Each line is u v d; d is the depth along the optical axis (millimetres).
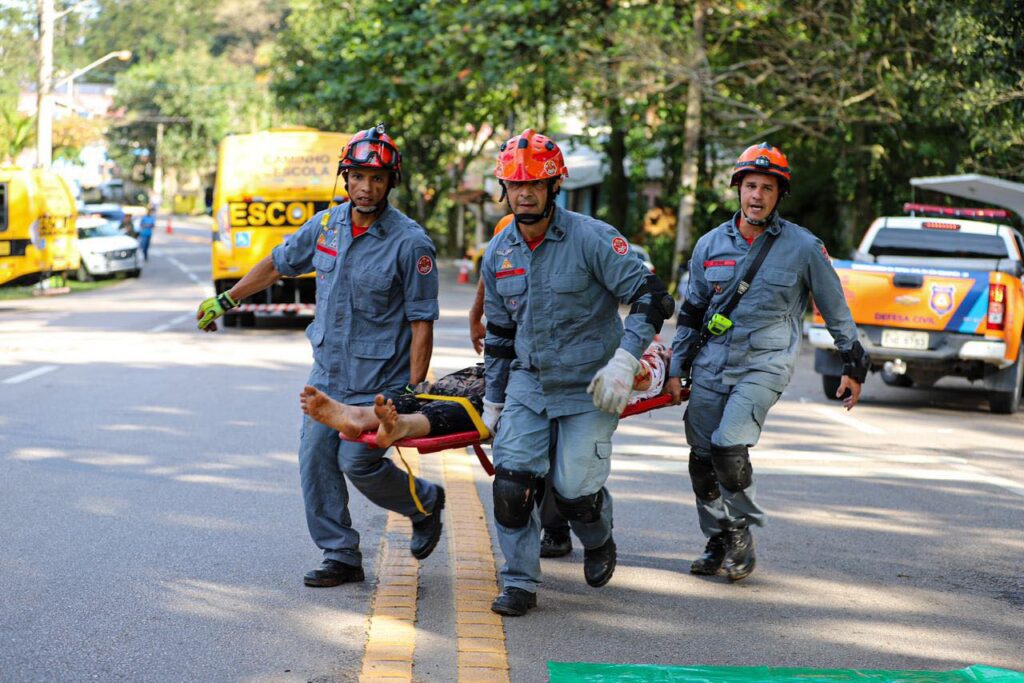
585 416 7344
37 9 48375
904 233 20641
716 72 39750
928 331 18047
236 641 7023
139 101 143375
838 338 8203
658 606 7926
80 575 8344
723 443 8062
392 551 9023
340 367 7859
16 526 9688
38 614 7480
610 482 11906
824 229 44688
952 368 18250
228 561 8734
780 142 41031
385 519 10078
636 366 7000
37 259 35531
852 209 41469
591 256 7164
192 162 144375
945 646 7293
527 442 7348
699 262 8273
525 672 6613
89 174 145125
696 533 9930
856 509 11086
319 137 28875
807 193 43469
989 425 17016
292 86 47125
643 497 11242
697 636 7332
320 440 8055
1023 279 19906
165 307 34219
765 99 38688
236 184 28547
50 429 14125
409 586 8117
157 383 18156
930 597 8344
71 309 33438
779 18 35656
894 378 21969
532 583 7656
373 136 7660
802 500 11398
